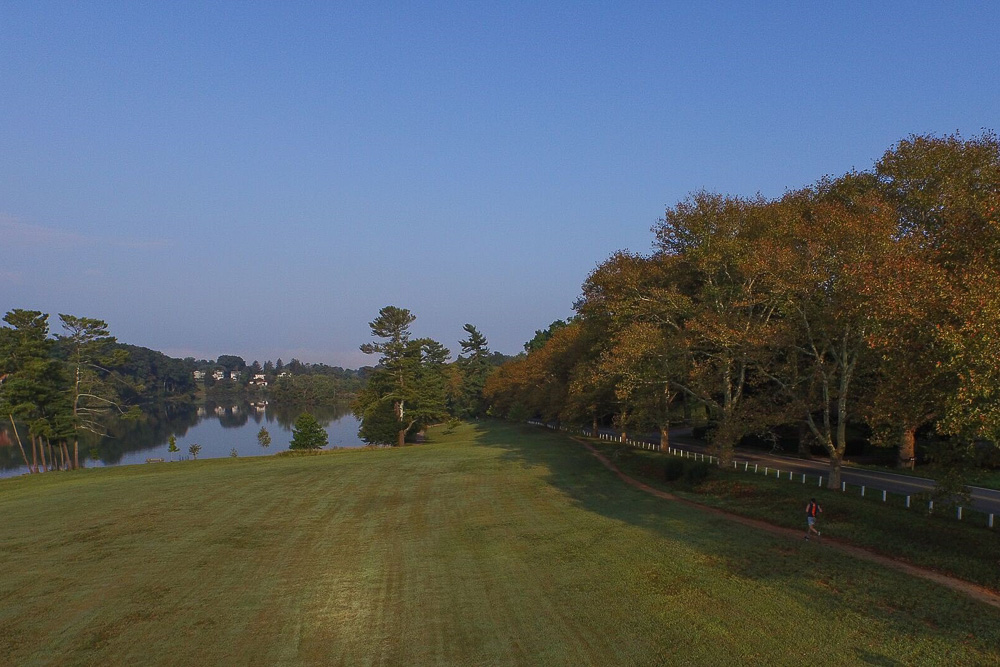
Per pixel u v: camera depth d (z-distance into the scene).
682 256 37.47
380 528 27.03
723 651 13.09
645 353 35.22
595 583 18.14
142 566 21.59
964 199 23.28
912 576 16.77
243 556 22.77
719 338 29.73
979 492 25.66
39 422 65.44
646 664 12.84
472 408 139.12
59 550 23.98
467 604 17.09
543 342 125.19
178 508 31.92
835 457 27.06
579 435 70.38
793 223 29.31
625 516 27.03
